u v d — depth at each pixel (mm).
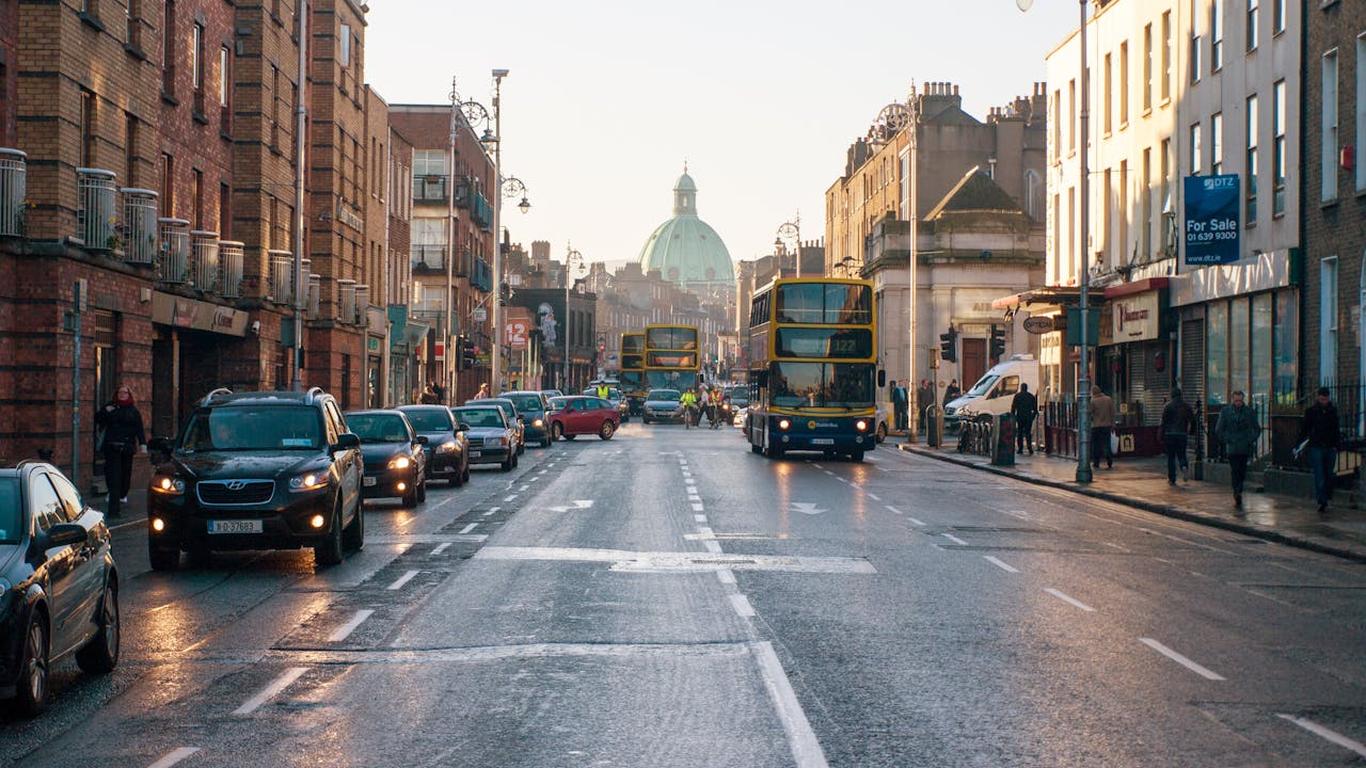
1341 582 16688
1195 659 11398
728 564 17406
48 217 25594
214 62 36969
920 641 12070
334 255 51062
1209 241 35156
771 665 10922
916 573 16734
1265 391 34688
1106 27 47906
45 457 19375
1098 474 36312
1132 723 9031
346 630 12641
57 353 25609
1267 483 30203
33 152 25609
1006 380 57969
